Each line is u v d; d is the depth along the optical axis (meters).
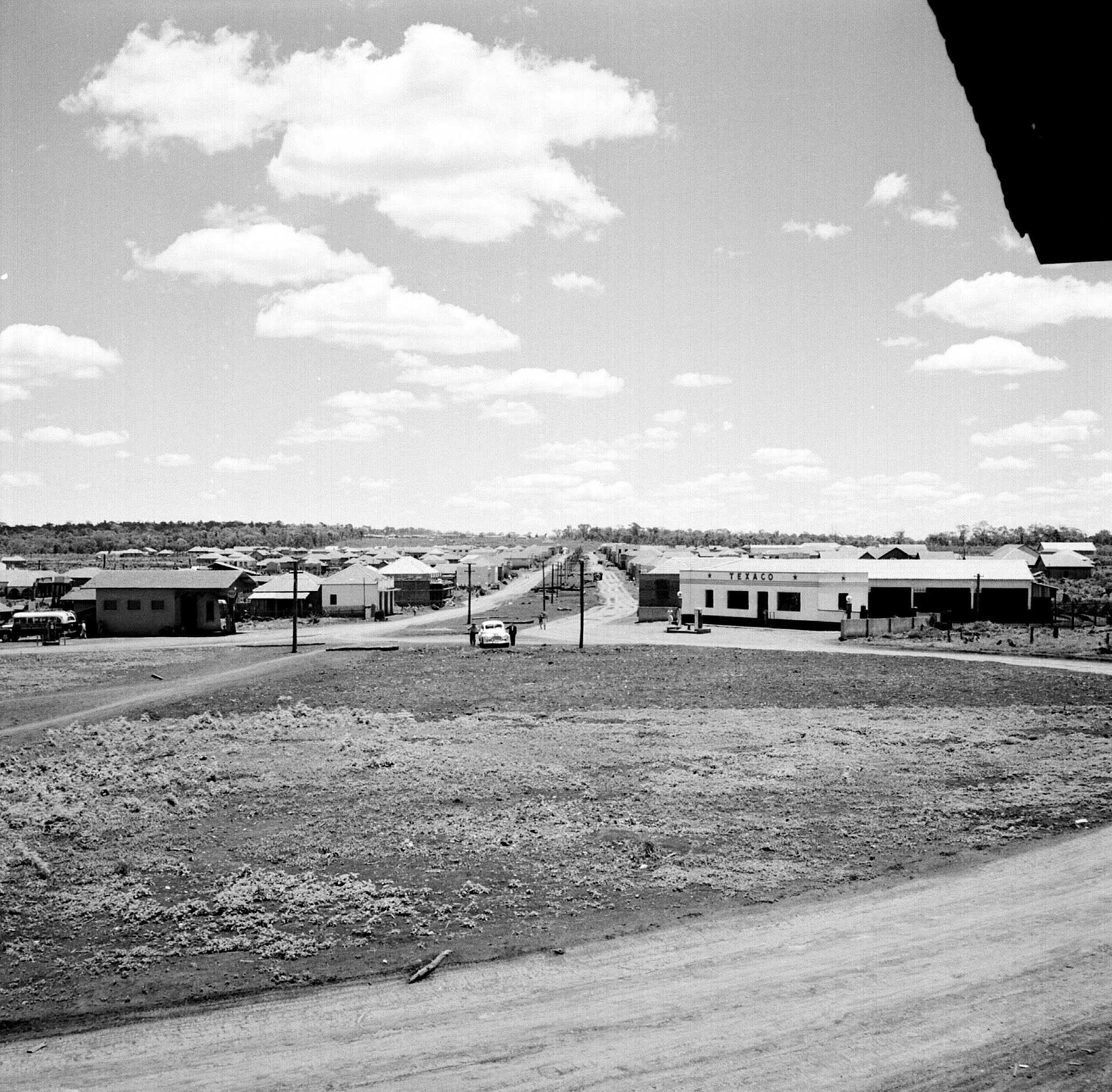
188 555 188.88
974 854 19.72
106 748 33.47
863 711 40.34
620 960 14.38
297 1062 11.27
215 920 16.34
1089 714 38.62
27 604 101.38
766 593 83.06
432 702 43.59
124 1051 11.67
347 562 171.00
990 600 79.06
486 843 20.78
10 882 18.50
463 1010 12.69
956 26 3.35
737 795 25.31
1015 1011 12.04
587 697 44.69
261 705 43.78
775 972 13.70
